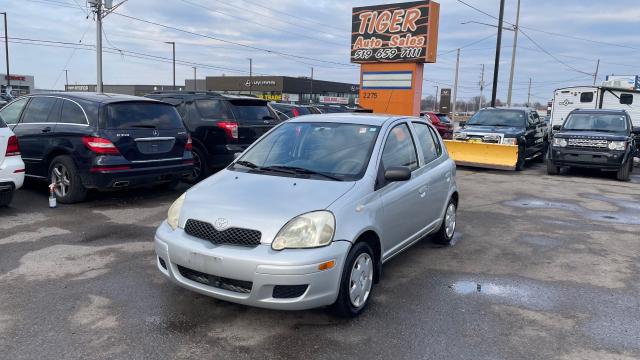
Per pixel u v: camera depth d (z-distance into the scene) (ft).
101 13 84.79
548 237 22.86
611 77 85.51
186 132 27.91
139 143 25.22
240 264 12.01
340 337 12.56
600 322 13.85
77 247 19.02
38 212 24.08
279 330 12.82
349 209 13.24
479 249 20.68
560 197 33.47
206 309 13.91
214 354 11.57
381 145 15.84
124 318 13.24
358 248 13.39
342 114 18.49
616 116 46.37
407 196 16.24
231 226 12.53
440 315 14.03
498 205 30.22
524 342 12.59
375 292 15.64
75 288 15.14
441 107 156.46
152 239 20.30
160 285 15.51
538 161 59.77
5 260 17.39
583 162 43.39
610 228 24.82
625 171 42.91
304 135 16.94
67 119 25.31
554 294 15.85
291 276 11.87
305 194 13.43
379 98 67.31
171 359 11.32
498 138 47.70
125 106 25.36
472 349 12.16
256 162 16.35
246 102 33.06
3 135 22.34
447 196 20.30
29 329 12.51
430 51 62.80
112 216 23.73
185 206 13.74
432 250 20.40
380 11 65.36
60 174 25.62
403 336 12.71
